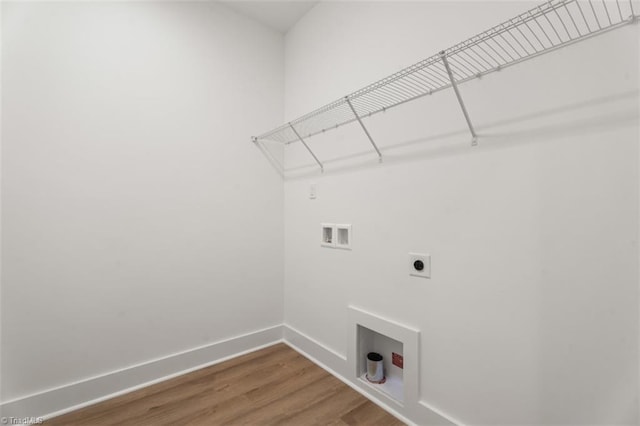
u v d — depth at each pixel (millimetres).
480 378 1215
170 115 1880
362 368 1763
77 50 1572
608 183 915
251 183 2250
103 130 1642
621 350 896
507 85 1131
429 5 1391
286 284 2404
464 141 1263
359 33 1764
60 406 1498
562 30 1002
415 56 1449
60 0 1530
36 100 1461
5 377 1389
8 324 1395
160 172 1837
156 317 1815
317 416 1489
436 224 1363
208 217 2031
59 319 1516
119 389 1665
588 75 949
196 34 2000
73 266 1554
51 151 1496
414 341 1433
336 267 1915
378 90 1513
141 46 1779
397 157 1539
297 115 2299
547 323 1039
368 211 1698
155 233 1814
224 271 2105
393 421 1464
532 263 1072
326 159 2006
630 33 875
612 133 907
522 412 1103
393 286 1552
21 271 1424
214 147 2066
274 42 2410
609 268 915
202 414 1497
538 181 1056
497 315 1164
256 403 1589
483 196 1202
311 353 2104
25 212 1434
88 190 1596
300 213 2254
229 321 2131
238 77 2197
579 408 978
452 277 1305
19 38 1427
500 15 1148
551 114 1024
